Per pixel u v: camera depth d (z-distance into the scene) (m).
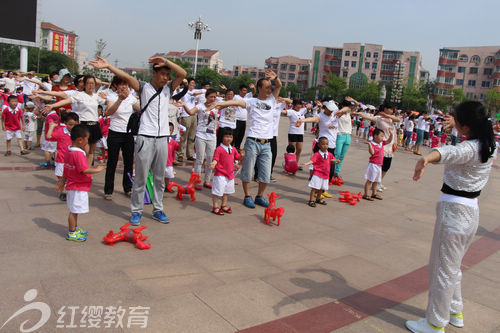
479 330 3.12
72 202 4.11
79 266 3.59
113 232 4.48
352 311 3.24
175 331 2.71
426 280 4.00
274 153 7.96
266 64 97.38
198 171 7.16
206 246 4.41
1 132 11.85
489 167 2.87
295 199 7.12
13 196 5.59
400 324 3.10
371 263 4.37
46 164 7.55
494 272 4.37
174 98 5.37
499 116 40.25
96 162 8.79
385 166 8.17
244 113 8.94
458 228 2.83
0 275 3.28
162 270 3.67
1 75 16.95
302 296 3.42
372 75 81.31
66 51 89.38
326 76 85.38
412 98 60.41
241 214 5.86
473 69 67.38
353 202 7.08
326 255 4.50
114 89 5.52
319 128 8.03
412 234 5.62
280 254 4.39
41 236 4.22
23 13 22.58
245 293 3.36
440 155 2.71
